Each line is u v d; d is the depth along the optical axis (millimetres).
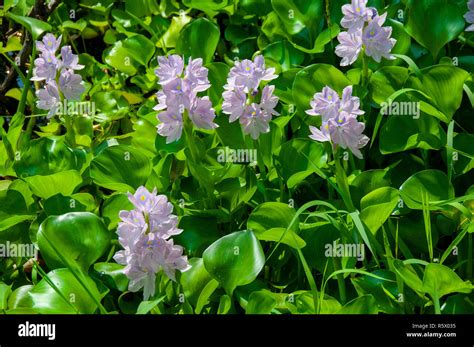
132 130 1944
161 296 1380
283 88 1751
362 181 1585
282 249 1557
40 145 1702
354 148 1457
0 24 2191
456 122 1701
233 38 1986
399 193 1504
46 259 1485
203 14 2111
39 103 1739
